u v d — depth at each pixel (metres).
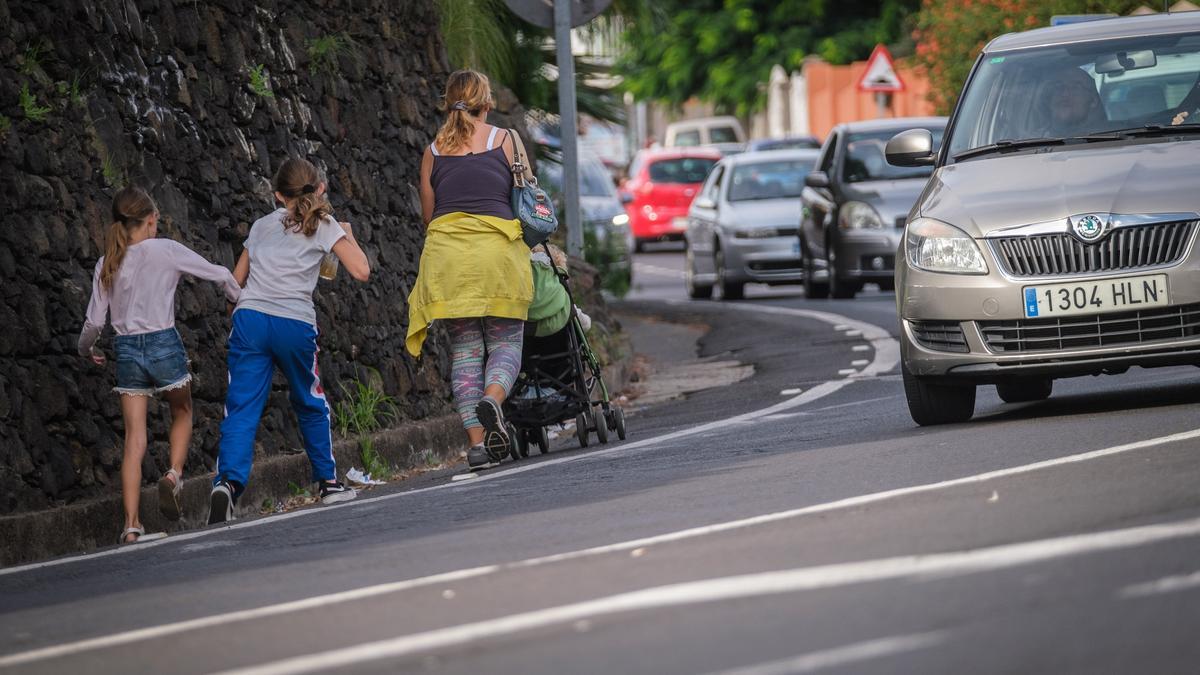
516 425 24.02
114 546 19.09
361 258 21.41
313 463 21.45
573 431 27.47
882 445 19.67
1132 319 20.03
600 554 14.16
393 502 20.19
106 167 21.95
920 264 21.06
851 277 50.41
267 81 25.95
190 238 23.36
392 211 29.12
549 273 23.77
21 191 20.31
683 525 15.30
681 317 50.72
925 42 59.34
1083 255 20.14
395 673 10.76
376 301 27.36
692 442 23.08
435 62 32.00
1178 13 24.31
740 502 16.34
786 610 11.36
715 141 127.50
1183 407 20.28
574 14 36.34
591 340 34.41
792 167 59.44
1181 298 19.84
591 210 60.06
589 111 46.62
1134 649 9.73
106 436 20.81
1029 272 20.36
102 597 14.92
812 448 20.41
